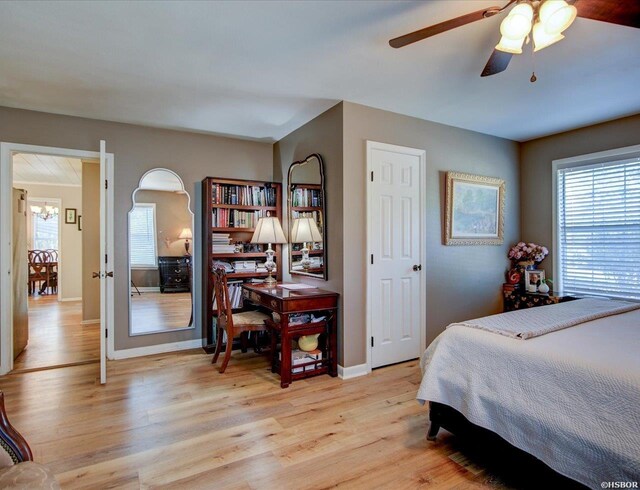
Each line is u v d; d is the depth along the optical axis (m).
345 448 2.05
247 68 2.57
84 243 5.22
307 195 3.68
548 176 4.22
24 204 3.90
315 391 2.84
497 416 1.72
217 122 3.71
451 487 1.74
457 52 2.35
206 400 2.67
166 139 3.92
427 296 3.67
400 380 3.07
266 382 3.02
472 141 4.02
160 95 3.03
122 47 2.28
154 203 3.86
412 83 2.82
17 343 3.72
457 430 1.99
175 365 3.45
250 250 4.26
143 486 1.73
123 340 3.69
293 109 3.35
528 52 2.33
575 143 3.97
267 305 3.22
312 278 3.60
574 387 1.50
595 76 2.70
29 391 2.84
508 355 1.76
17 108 3.28
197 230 4.06
